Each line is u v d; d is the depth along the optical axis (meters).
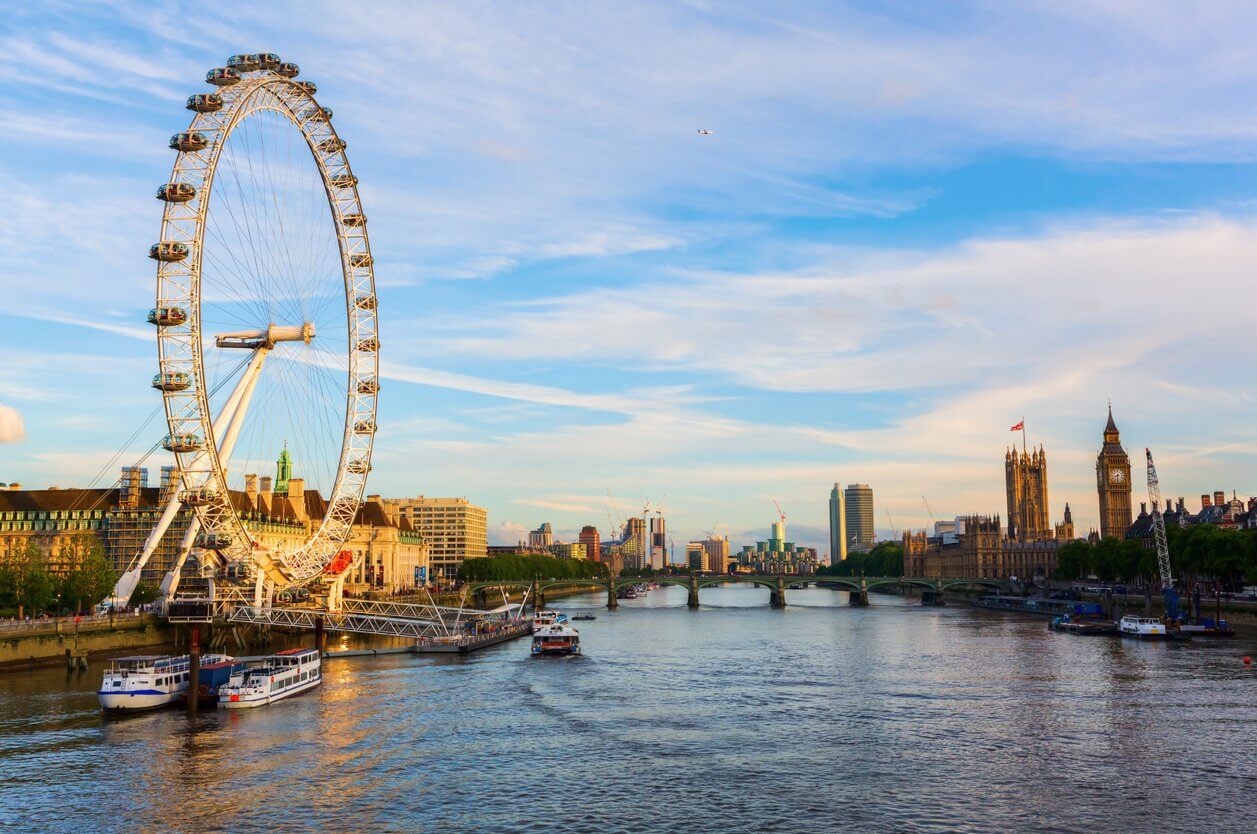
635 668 190.12
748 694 157.62
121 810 95.94
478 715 138.75
